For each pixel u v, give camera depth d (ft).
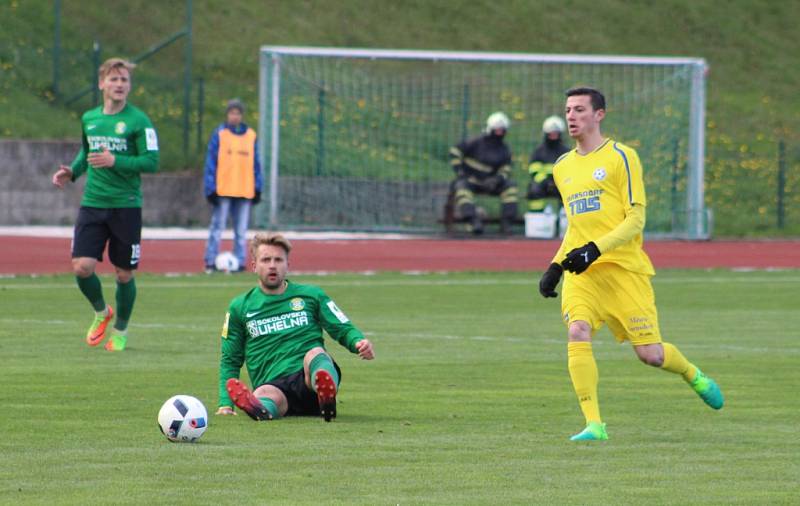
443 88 398.62
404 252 269.03
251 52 422.00
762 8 530.68
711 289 206.28
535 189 310.65
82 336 138.41
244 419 88.07
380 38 452.76
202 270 225.97
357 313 167.53
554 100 400.47
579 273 81.66
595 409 82.17
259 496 62.85
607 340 142.92
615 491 64.80
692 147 323.98
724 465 72.23
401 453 75.36
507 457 74.28
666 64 328.49
